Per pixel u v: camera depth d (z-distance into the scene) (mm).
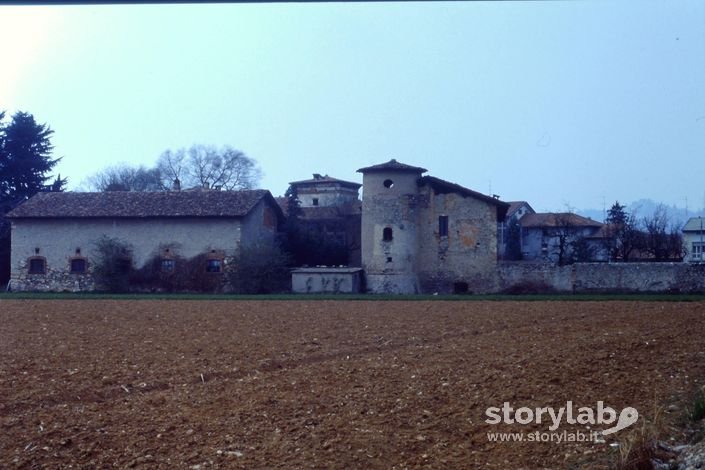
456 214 54469
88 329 27484
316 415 13117
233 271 53062
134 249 54844
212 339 24312
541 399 13969
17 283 56281
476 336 24531
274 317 32125
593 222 86250
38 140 72500
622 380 15523
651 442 10523
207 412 13484
